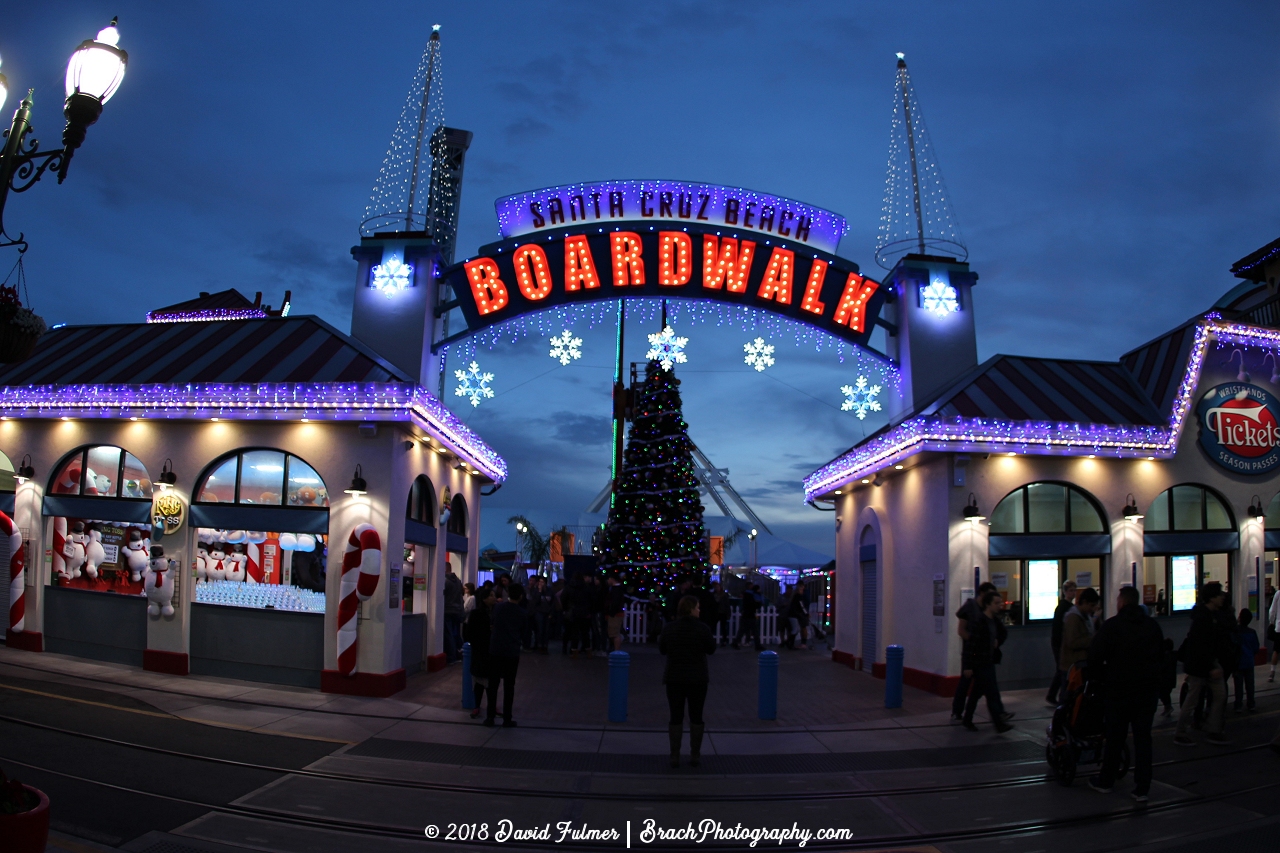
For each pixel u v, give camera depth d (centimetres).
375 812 715
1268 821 712
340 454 1294
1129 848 654
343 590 1223
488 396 1678
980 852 651
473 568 1858
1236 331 1530
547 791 791
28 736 895
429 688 1328
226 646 1302
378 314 1642
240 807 709
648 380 2372
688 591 1955
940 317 1714
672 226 1723
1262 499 1535
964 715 1096
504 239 1706
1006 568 1397
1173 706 1213
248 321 1578
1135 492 1452
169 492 1334
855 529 1800
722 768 889
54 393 1373
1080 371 1614
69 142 614
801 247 1750
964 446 1348
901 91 1828
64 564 1435
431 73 1775
